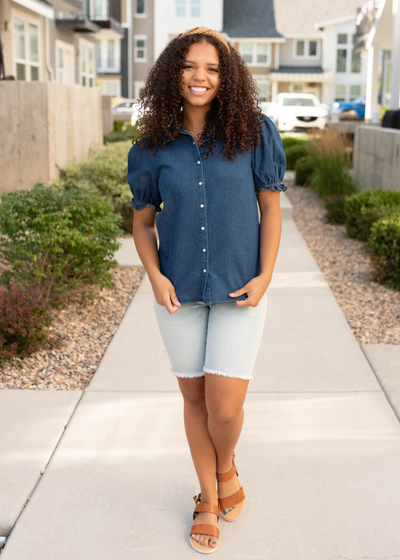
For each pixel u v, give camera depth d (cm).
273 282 562
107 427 304
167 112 205
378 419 314
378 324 455
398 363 381
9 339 387
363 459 278
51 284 450
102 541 226
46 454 278
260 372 369
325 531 231
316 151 1053
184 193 203
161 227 212
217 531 224
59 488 256
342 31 3884
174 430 302
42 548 222
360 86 3969
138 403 330
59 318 455
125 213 775
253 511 243
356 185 991
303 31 3944
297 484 260
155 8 3747
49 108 791
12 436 293
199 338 217
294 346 410
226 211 204
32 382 357
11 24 1347
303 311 481
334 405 328
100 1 2433
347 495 253
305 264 627
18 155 799
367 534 230
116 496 251
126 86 3812
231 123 200
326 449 286
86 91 991
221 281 208
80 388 353
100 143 1104
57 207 452
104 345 418
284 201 942
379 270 556
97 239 461
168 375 366
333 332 436
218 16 3759
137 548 223
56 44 1759
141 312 479
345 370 373
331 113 2230
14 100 787
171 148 208
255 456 280
